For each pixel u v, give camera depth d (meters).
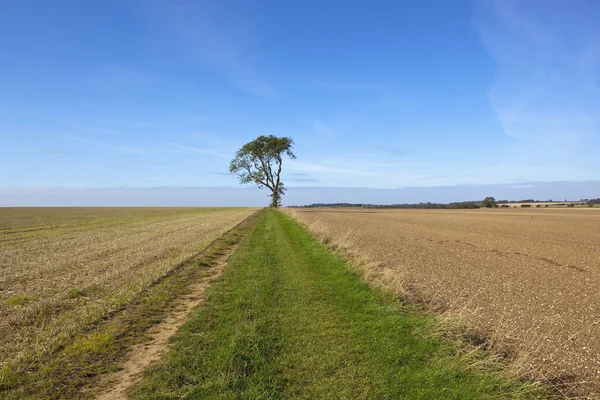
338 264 12.97
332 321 7.39
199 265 13.59
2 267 12.82
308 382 5.06
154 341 6.57
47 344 6.21
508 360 5.59
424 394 4.73
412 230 29.50
